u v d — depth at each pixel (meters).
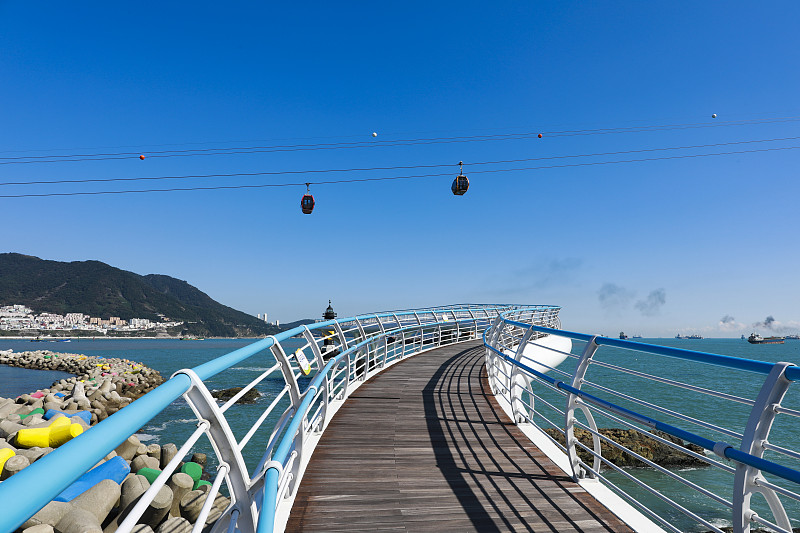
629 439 13.68
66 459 0.88
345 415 6.95
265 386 28.52
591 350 4.29
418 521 3.52
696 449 13.77
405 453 5.18
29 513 0.74
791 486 12.23
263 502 1.84
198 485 6.95
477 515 3.62
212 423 2.14
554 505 3.80
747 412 23.88
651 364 61.28
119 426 1.11
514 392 6.59
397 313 13.88
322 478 4.41
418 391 8.86
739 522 2.33
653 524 3.40
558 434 14.16
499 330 9.28
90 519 4.92
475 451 5.25
